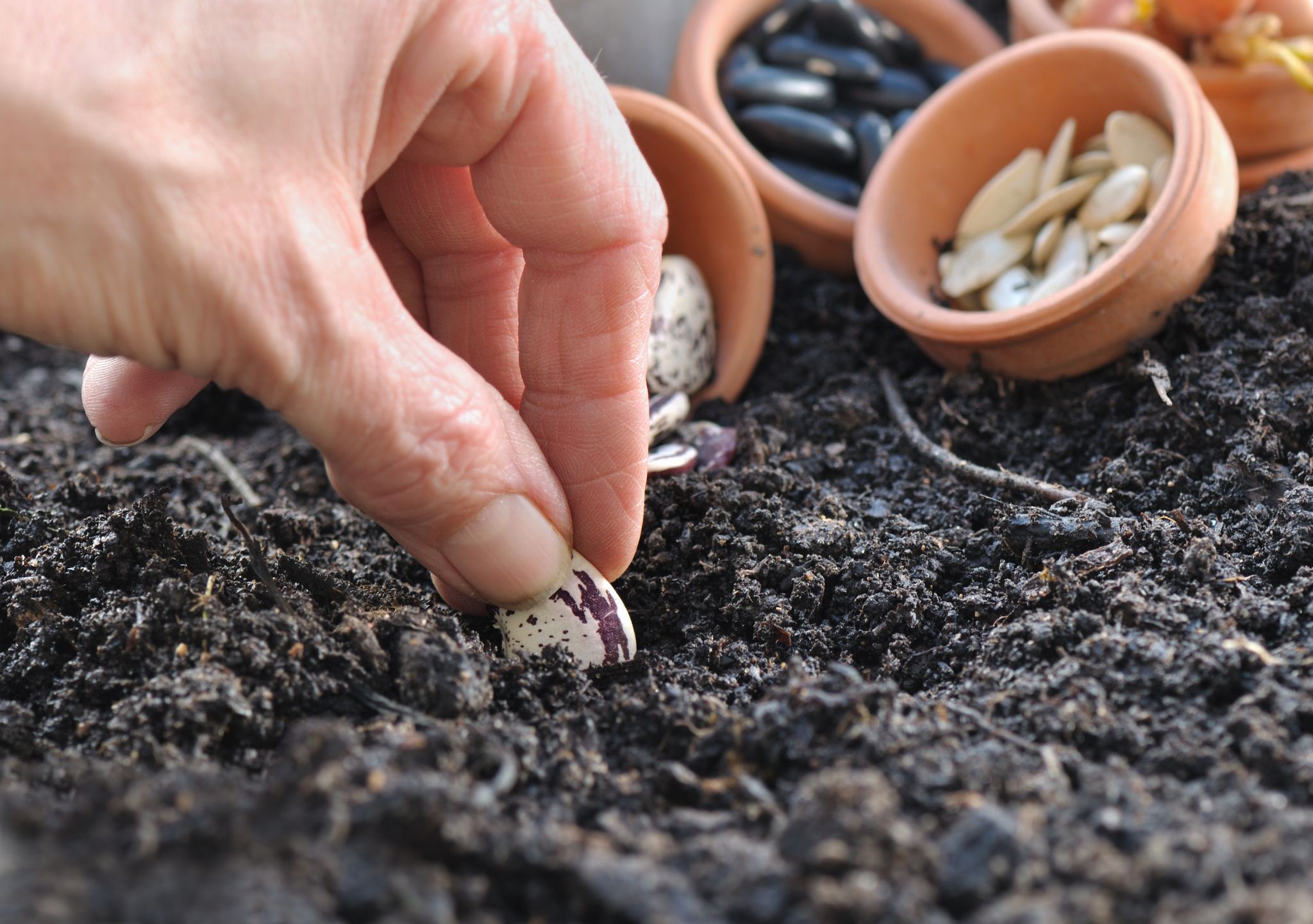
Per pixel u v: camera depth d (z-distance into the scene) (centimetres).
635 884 26
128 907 24
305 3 31
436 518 33
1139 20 43
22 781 31
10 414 43
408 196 35
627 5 45
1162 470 38
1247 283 39
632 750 33
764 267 42
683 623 36
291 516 38
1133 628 34
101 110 28
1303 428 37
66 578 35
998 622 35
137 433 36
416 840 27
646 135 41
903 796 30
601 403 35
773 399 41
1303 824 28
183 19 30
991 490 38
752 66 45
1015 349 40
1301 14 43
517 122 33
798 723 32
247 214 30
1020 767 32
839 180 44
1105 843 28
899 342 42
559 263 34
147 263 29
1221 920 24
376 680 33
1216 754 32
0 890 24
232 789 27
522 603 35
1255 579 35
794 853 27
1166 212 39
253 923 24
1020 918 25
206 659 33
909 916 25
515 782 32
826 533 37
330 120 32
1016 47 42
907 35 46
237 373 32
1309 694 33
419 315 36
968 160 42
